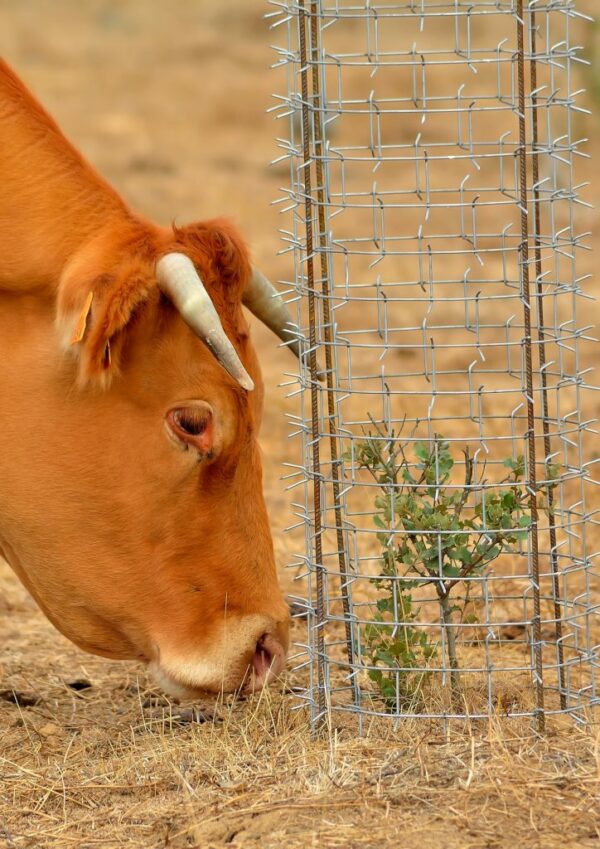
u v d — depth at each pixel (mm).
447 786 10055
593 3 53000
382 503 11812
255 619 11617
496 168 46812
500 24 68062
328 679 11922
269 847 9305
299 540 18500
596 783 9945
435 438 11578
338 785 10164
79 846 9750
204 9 86375
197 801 10234
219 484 11430
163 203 42938
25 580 12148
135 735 12078
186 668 11484
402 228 40531
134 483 11391
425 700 11820
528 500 12008
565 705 11578
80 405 11328
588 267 35000
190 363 11180
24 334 11398
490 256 36969
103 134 54125
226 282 11281
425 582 11852
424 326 11523
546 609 15570
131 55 72875
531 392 10938
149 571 11539
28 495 11469
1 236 11312
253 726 11711
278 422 24828
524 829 9391
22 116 11617
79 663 14562
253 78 66562
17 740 12070
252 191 45438
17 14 84875
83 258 11023
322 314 12258
